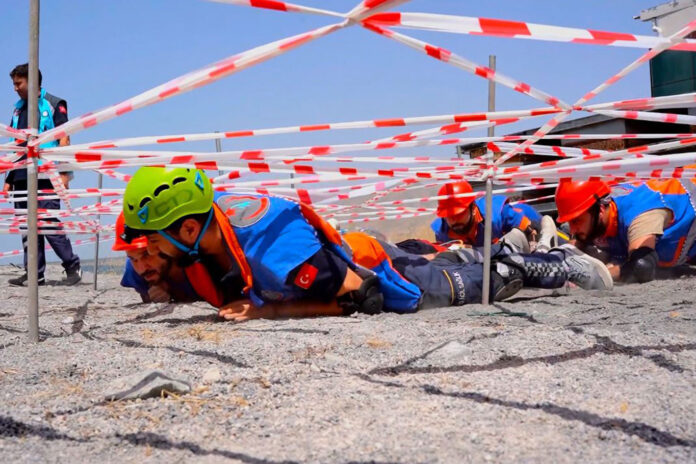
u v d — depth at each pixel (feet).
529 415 4.79
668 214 14.64
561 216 14.84
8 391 5.84
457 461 4.01
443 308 11.34
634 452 4.06
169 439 4.58
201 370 6.37
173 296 11.53
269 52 6.70
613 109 9.09
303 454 4.22
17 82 18.57
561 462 3.95
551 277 12.45
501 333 7.69
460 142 10.51
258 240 9.32
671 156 9.80
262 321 9.61
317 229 9.99
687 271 15.74
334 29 6.40
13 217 18.85
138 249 10.79
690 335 7.47
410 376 5.98
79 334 8.95
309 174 11.07
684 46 7.19
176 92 6.99
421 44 6.96
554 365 6.16
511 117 8.63
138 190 8.98
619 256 15.20
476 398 5.24
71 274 20.38
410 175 11.58
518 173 11.47
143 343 7.88
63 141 18.74
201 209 9.13
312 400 5.31
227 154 9.26
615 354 6.49
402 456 4.11
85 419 5.01
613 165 10.09
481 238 15.80
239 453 4.29
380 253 10.67
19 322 10.57
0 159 8.50
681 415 4.66
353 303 10.10
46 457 4.31
